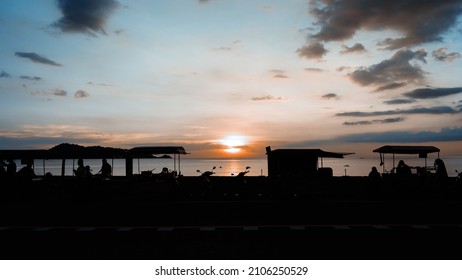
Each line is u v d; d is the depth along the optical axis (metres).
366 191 22.27
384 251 9.27
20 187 22.73
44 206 19.91
